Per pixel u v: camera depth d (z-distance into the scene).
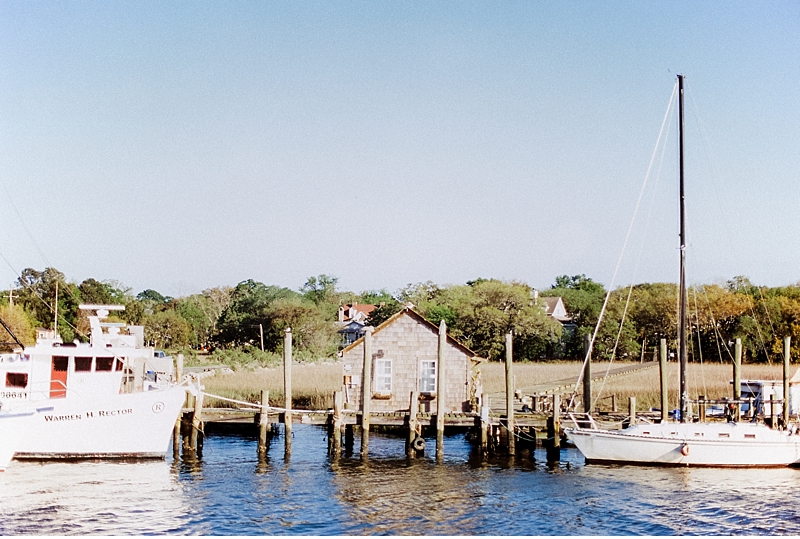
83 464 32.41
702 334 80.56
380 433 44.50
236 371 64.62
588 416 37.12
